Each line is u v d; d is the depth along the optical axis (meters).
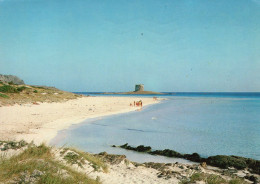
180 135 17.53
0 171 5.11
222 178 8.12
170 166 9.99
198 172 8.80
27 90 43.09
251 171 9.83
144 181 7.45
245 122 25.38
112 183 6.83
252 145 14.45
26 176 5.02
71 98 50.12
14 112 23.36
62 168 6.29
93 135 16.62
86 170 7.33
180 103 64.94
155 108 44.75
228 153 12.71
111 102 53.62
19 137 13.30
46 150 7.62
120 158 10.64
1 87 35.97
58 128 18.20
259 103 65.88
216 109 43.72
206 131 19.36
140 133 18.06
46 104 33.97
